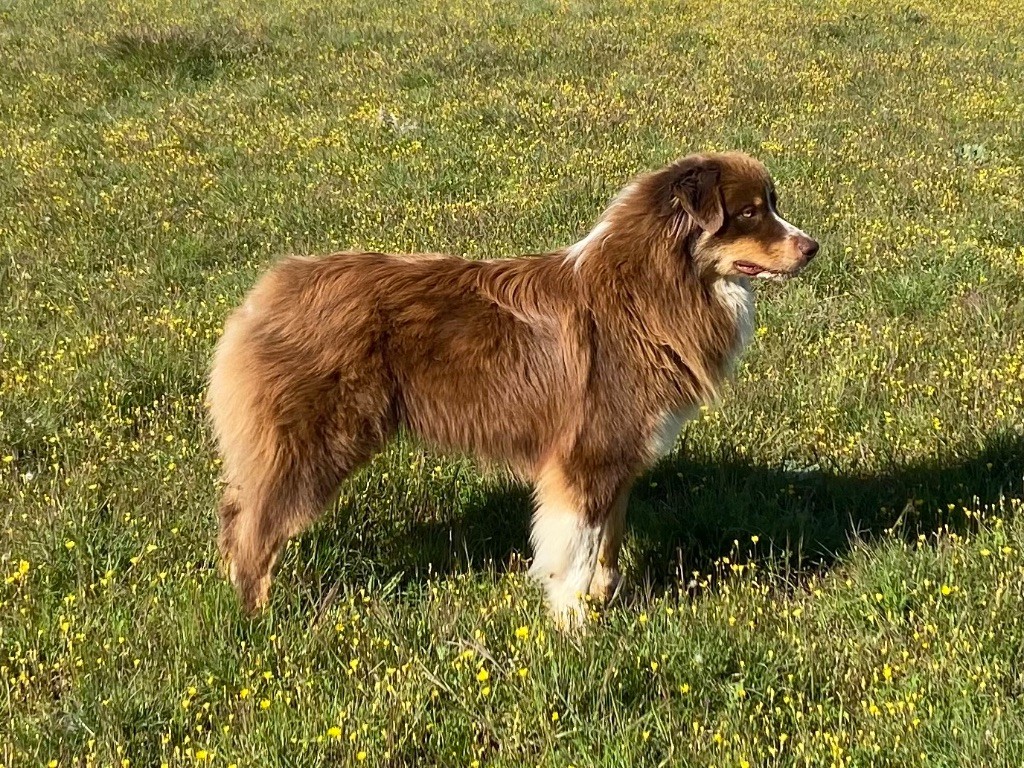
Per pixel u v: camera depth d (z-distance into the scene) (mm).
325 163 10273
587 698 3734
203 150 10711
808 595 4441
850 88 13320
